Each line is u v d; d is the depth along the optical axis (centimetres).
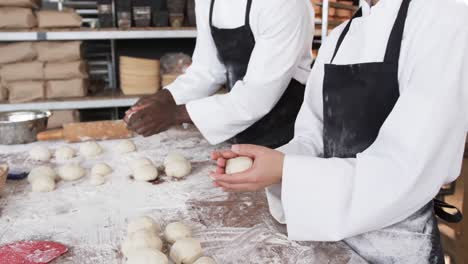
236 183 99
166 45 413
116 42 402
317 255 103
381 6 105
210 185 148
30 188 148
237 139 199
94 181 149
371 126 106
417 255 105
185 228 113
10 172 160
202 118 172
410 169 88
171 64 364
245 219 123
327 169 96
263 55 166
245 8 173
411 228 104
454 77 88
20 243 109
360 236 107
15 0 317
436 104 88
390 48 100
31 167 168
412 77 93
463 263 209
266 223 120
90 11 381
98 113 404
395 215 94
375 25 106
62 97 340
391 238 104
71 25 332
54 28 332
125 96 350
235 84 177
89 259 104
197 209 130
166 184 150
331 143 118
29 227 120
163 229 118
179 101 198
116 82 406
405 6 99
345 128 112
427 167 89
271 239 111
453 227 234
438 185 92
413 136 89
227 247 108
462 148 95
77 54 331
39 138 199
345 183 94
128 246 105
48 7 375
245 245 109
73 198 139
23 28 326
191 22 359
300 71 188
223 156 107
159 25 354
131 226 115
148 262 96
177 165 156
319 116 132
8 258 102
